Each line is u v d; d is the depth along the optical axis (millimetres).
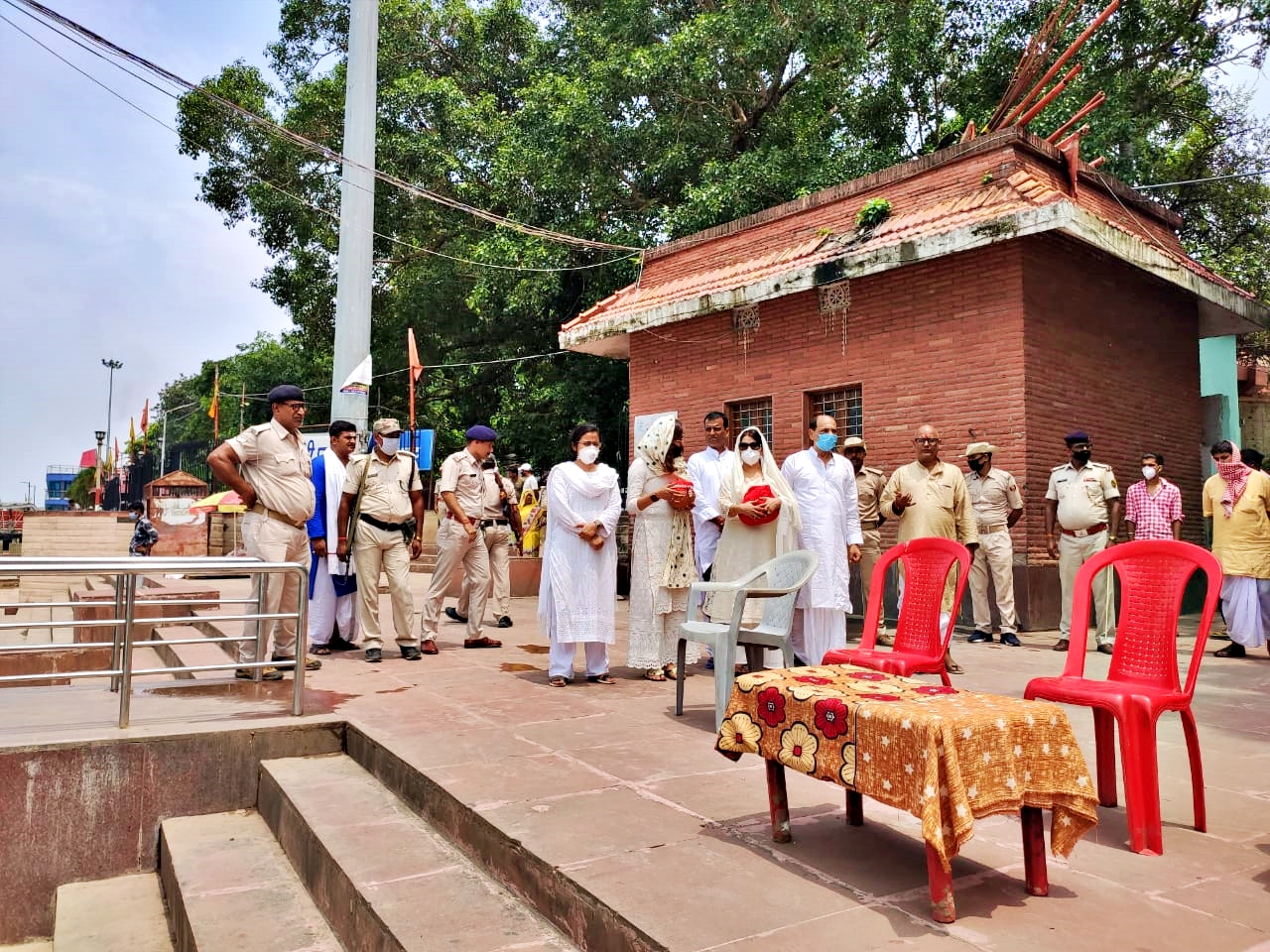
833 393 10742
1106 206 10500
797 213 11594
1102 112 13648
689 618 5188
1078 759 2654
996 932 2342
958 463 9273
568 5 20031
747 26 15281
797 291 10250
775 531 5840
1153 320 10758
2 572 4246
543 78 18141
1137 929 2367
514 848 3033
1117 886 2695
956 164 9867
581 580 6070
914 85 15695
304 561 6340
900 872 2793
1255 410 15070
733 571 5879
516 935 2686
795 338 10977
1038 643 8219
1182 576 3344
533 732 4629
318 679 6145
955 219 9188
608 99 15930
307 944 3186
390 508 6953
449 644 8102
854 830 3191
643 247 16156
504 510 9539
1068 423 9297
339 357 11211
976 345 9188
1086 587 3594
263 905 3516
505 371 19984
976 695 2830
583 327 13289
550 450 18078
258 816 4625
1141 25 14062
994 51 14891
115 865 4449
